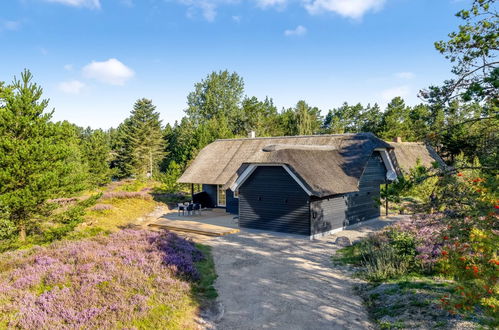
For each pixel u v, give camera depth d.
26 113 13.06
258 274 11.62
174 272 10.63
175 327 7.81
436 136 9.60
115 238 13.75
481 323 6.69
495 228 5.61
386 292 9.38
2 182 11.95
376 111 75.75
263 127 67.88
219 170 24.59
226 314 8.64
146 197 28.52
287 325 8.02
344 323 8.04
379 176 22.95
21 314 7.69
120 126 80.75
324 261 13.06
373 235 15.05
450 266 5.82
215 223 20.69
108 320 7.74
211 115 68.19
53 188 12.77
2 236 12.13
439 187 7.41
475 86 8.27
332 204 18.44
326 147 20.42
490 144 8.98
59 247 12.16
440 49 9.95
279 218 18.08
